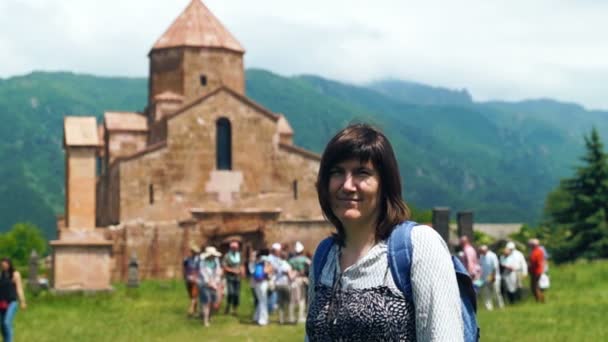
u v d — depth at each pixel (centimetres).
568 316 2367
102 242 4025
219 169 5169
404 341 544
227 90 5184
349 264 580
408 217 584
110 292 3997
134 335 2473
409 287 551
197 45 5566
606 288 3203
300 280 2717
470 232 3403
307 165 5281
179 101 5503
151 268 4991
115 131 5575
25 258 14675
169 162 5072
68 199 4069
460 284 568
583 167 6844
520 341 1906
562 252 6725
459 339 534
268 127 5247
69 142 4019
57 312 3188
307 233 5247
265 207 5212
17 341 2338
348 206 575
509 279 2895
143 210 5012
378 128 596
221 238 5138
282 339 2302
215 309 2942
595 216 6619
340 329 555
